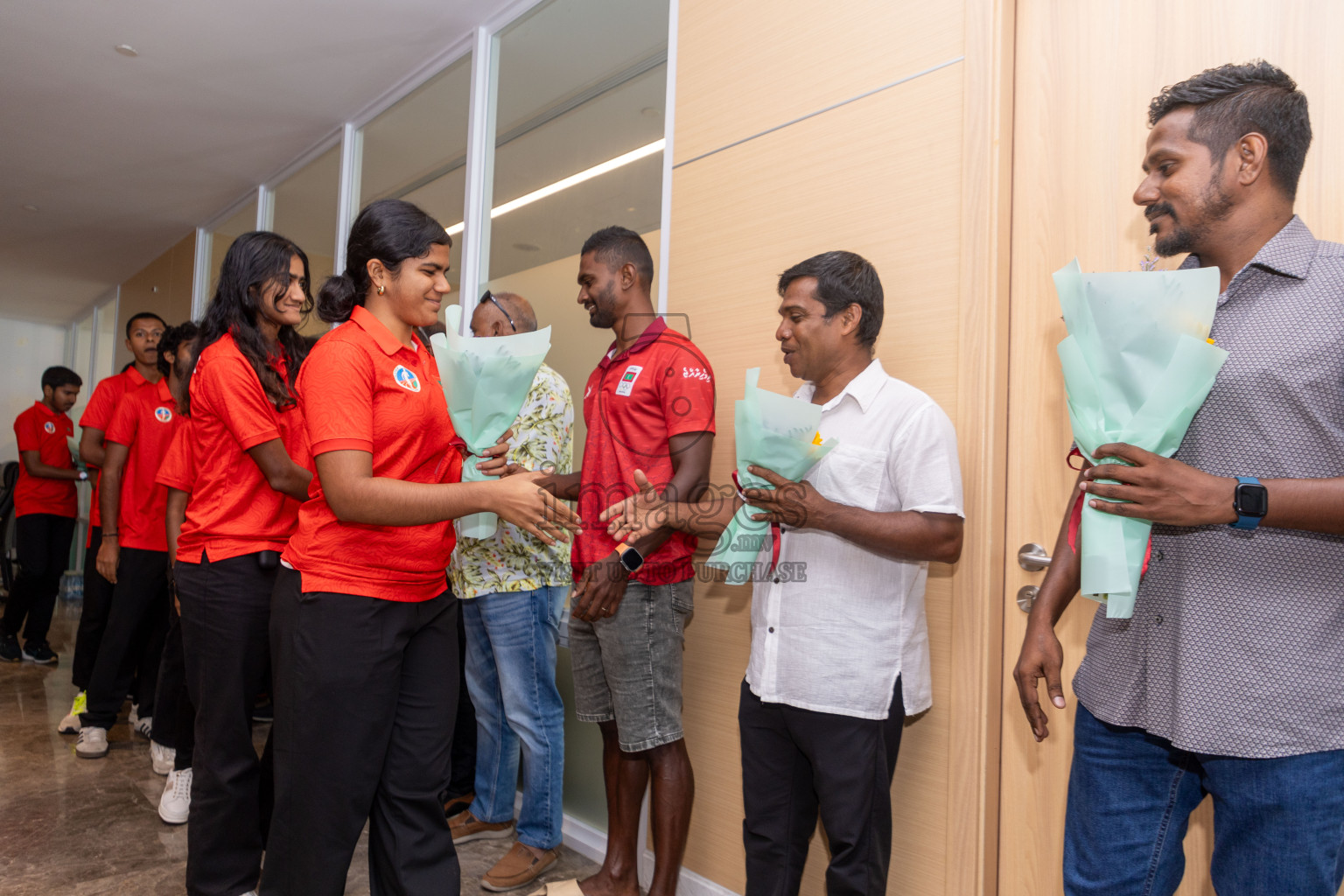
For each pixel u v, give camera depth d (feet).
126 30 10.34
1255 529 3.10
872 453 4.61
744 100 6.59
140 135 13.62
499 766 7.38
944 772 5.03
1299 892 2.97
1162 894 3.57
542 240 8.91
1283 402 3.04
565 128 8.73
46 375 15.23
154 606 10.27
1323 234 4.02
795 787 4.78
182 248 19.56
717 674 6.38
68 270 23.22
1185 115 3.28
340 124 13.12
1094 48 4.83
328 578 4.38
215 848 5.69
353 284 4.77
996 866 5.00
